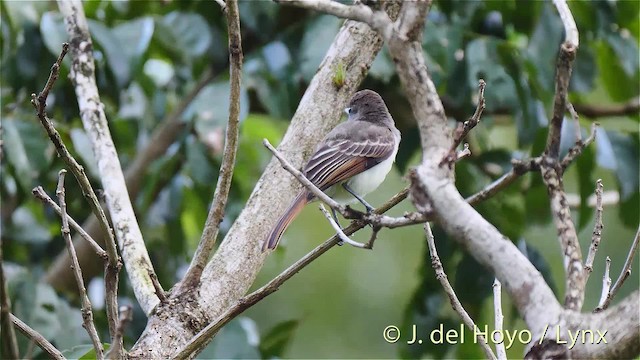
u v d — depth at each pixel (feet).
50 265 41.98
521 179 40.42
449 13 39.24
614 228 54.75
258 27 39.14
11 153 35.42
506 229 38.19
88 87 28.48
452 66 37.40
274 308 57.62
